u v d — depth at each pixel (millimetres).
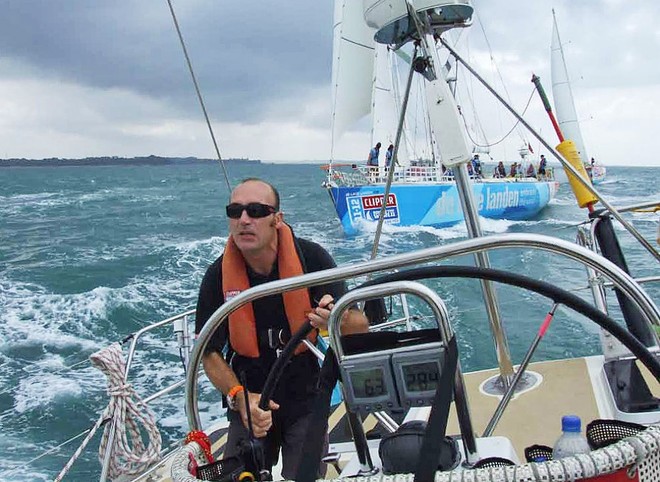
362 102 20859
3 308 12836
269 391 1971
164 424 6250
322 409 1525
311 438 1468
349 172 24266
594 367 3559
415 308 9414
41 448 5871
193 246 22266
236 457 1761
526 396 3281
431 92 2613
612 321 1525
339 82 20500
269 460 2477
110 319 11906
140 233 26828
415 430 1599
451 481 1228
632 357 3139
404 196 24125
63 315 12188
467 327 8211
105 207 41531
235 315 2381
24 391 7469
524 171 31375
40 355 9391
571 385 3344
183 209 39844
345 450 2320
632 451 1234
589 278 3332
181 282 15562
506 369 2934
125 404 2879
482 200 26547
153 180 91500
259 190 2322
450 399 1366
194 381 2025
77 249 21922
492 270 1579
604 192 45344
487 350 7480
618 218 2770
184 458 1703
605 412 2963
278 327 2426
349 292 1524
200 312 2518
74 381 7824
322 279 1746
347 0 6164
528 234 1659
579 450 1491
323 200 47156
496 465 1497
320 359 2434
